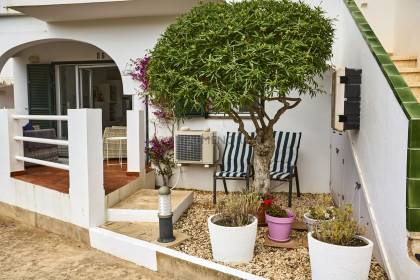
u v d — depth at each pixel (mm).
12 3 5289
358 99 3416
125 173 5262
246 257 2893
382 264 2689
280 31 2875
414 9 4586
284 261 2916
